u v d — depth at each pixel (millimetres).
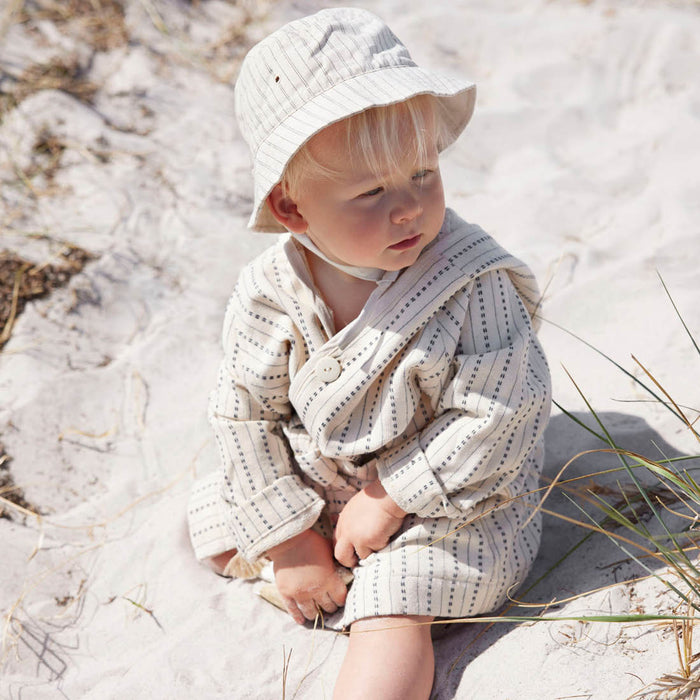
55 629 1898
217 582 1938
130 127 3268
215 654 1767
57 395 2402
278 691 1685
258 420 1792
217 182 3045
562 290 2441
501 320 1600
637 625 1514
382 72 1446
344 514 1722
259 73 1495
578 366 2232
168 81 3463
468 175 2953
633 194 2752
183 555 1999
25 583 1992
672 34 3350
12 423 2334
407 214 1460
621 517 1594
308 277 1646
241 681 1711
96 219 2924
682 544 1635
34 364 2486
